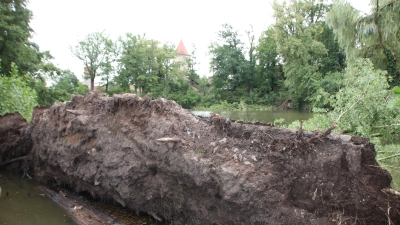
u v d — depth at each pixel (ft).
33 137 24.66
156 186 15.20
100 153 18.07
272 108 109.91
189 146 14.17
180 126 15.38
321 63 101.50
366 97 21.67
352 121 21.91
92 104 21.36
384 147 22.35
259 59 137.80
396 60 36.91
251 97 124.06
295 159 12.10
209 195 13.12
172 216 15.01
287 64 103.50
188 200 13.99
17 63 54.13
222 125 14.71
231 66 132.16
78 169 19.48
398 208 10.99
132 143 16.40
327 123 22.74
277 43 103.71
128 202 16.61
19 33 52.54
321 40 106.01
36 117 25.64
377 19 34.76
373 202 11.06
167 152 14.44
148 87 130.00
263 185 11.63
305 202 11.37
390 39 35.58
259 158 12.69
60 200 19.65
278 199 11.41
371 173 11.44
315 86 87.15
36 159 24.39
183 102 127.95
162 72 137.69
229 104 121.80
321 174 11.64
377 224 10.97
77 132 20.31
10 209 18.24
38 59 63.52
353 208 11.11
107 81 142.51
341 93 23.09
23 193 21.24
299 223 10.91
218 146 13.74
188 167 13.52
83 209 17.87
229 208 12.41
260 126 14.44
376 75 22.74
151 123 16.20
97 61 144.46
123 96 19.22
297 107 101.81
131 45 134.21
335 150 11.80
